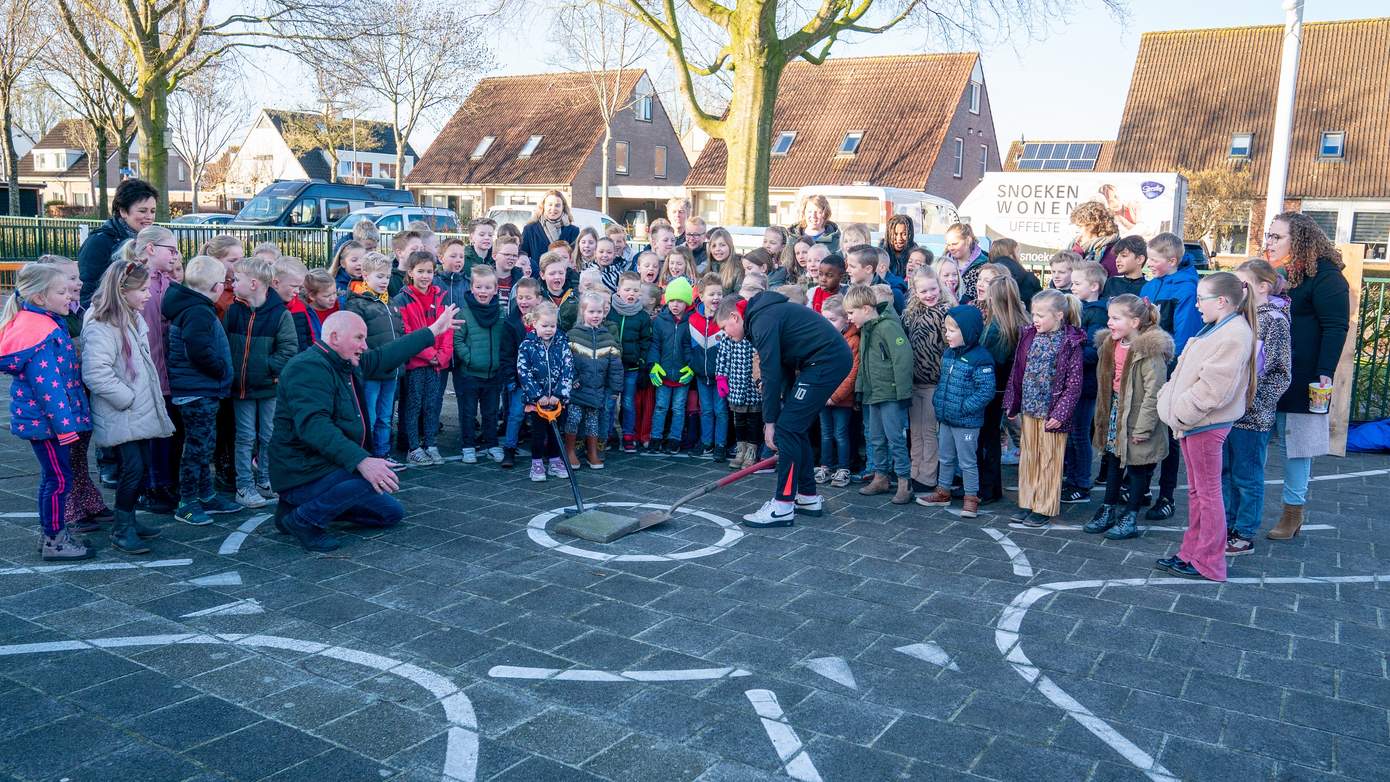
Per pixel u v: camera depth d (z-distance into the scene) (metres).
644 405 8.17
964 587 4.90
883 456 6.79
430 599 4.61
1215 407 4.84
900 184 34.72
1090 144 35.91
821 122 37.75
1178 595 4.83
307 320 6.54
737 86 17.23
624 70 44.34
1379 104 31.28
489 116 46.09
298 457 5.29
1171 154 32.50
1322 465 7.95
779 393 5.97
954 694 3.71
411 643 4.09
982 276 6.68
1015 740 3.37
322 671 3.82
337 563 5.11
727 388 7.44
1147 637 4.29
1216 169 29.36
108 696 3.57
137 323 5.14
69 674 3.74
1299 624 4.46
